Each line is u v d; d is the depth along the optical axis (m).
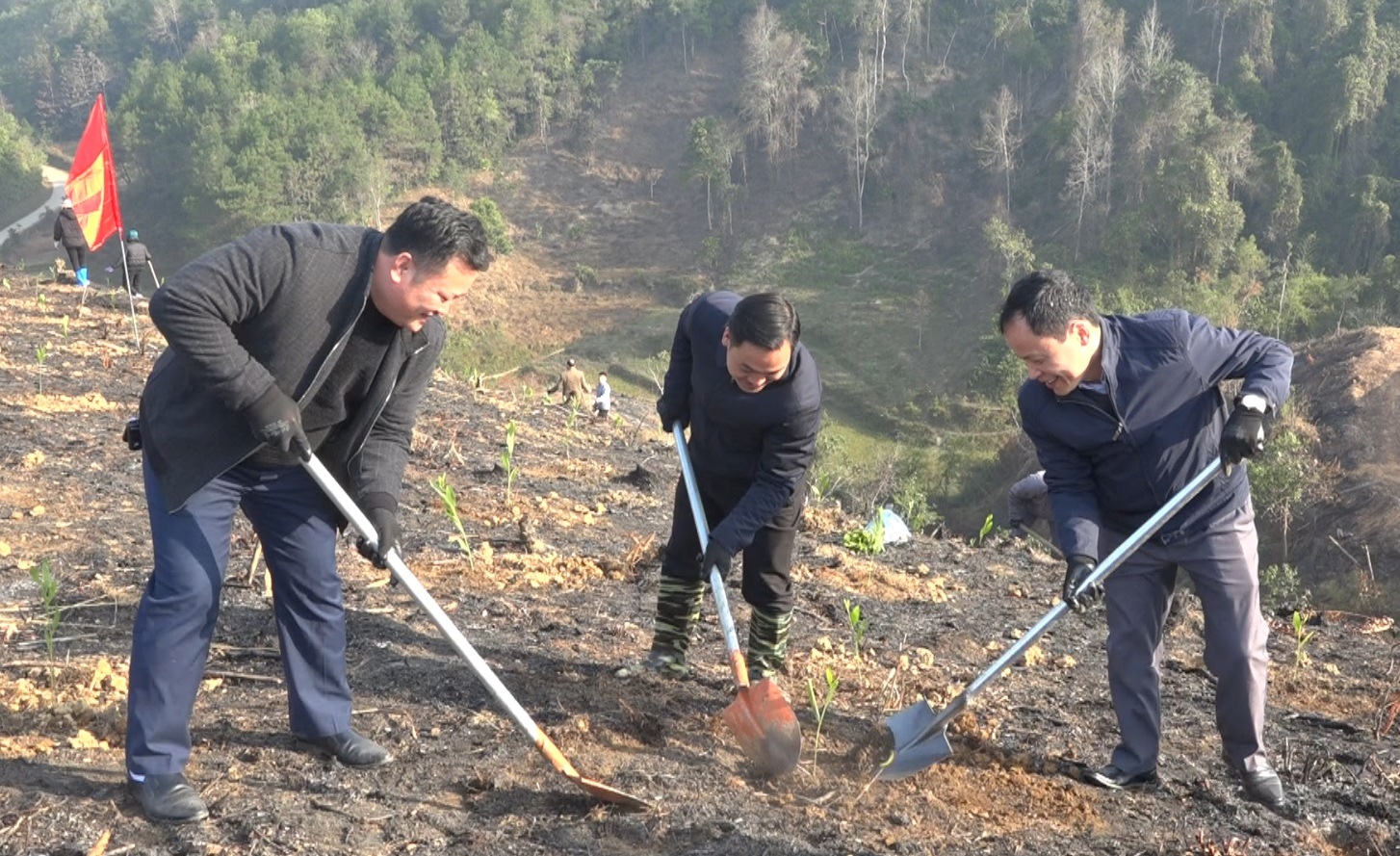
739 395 4.38
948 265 87.19
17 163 127.12
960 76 104.06
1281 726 5.15
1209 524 4.06
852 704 4.96
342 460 3.79
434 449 10.70
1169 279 67.81
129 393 12.10
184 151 115.06
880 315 81.56
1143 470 4.02
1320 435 40.66
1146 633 4.20
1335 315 62.22
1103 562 3.96
